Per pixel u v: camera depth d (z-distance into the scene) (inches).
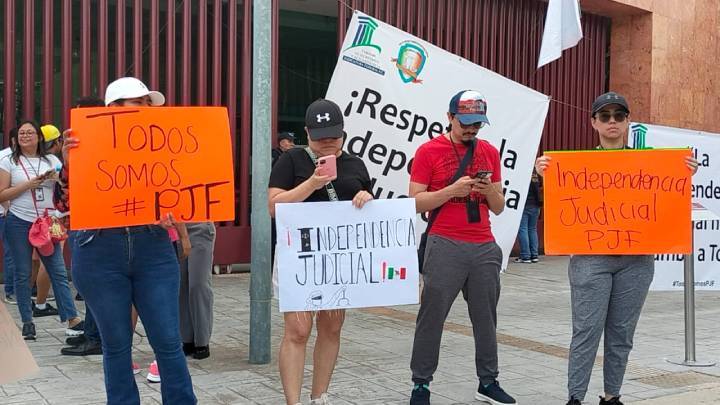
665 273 243.1
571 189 174.7
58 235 243.9
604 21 598.2
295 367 158.9
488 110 223.9
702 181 246.2
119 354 142.6
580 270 173.6
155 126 144.1
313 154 162.4
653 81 583.2
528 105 226.2
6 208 247.3
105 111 141.3
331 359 165.9
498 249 180.4
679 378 218.2
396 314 312.2
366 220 160.4
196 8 438.0
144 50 432.5
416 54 221.3
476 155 176.4
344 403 184.7
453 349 248.5
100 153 140.5
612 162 173.0
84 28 380.5
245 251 425.1
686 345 236.8
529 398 193.3
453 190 165.8
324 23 582.6
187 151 146.0
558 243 174.4
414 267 162.9
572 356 172.7
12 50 364.8
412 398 179.3
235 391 191.6
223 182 148.2
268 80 216.2
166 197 144.6
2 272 364.2
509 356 241.0
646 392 201.3
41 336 252.8
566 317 315.0
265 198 218.5
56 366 212.4
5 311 112.6
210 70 425.1
